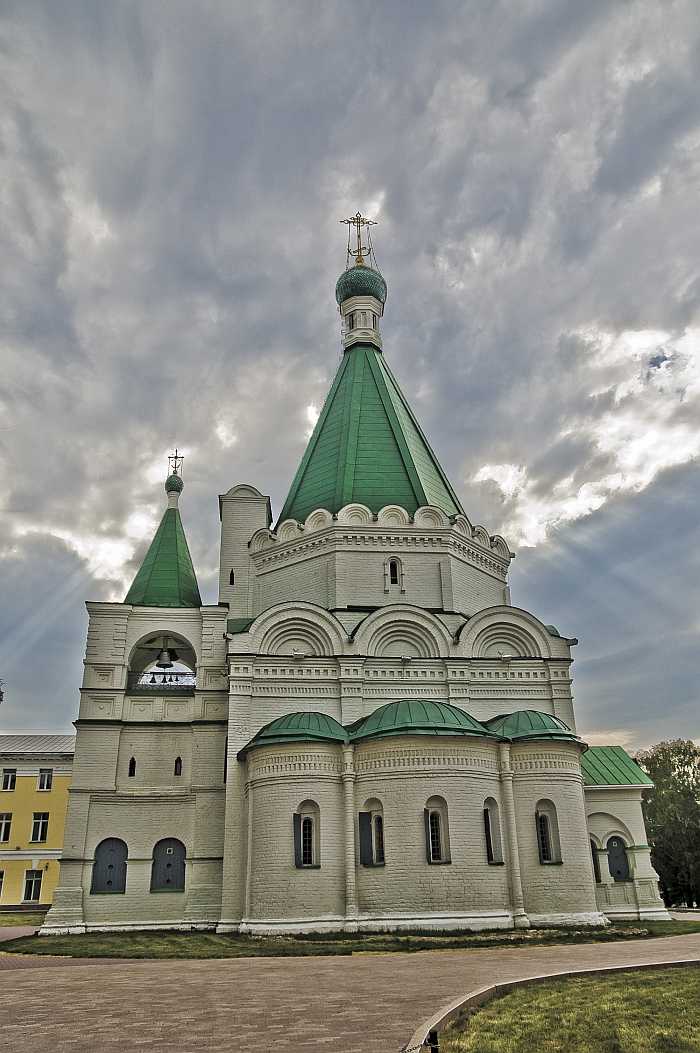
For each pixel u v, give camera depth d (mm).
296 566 42156
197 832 37375
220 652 41094
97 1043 11586
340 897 30422
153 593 43031
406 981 17484
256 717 36000
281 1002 14914
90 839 37188
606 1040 11805
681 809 59438
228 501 45562
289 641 37719
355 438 45094
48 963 23703
